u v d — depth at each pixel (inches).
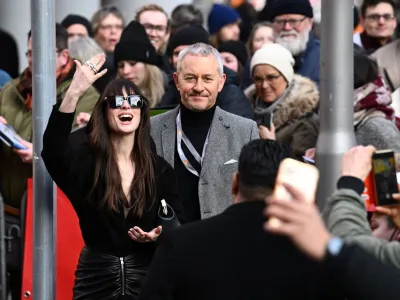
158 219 481.4
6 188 639.1
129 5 1086.4
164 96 706.2
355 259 281.7
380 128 577.9
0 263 628.4
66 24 856.9
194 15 911.0
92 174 473.4
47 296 454.9
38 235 456.8
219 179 519.5
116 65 725.9
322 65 467.5
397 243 341.7
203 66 522.3
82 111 647.1
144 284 358.9
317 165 469.7
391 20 804.6
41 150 455.5
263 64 637.9
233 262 349.7
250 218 354.0
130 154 484.1
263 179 357.1
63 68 654.5
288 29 735.7
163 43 853.2
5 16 1033.5
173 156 524.4
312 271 347.6
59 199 575.2
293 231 272.4
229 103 626.5
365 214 352.5
